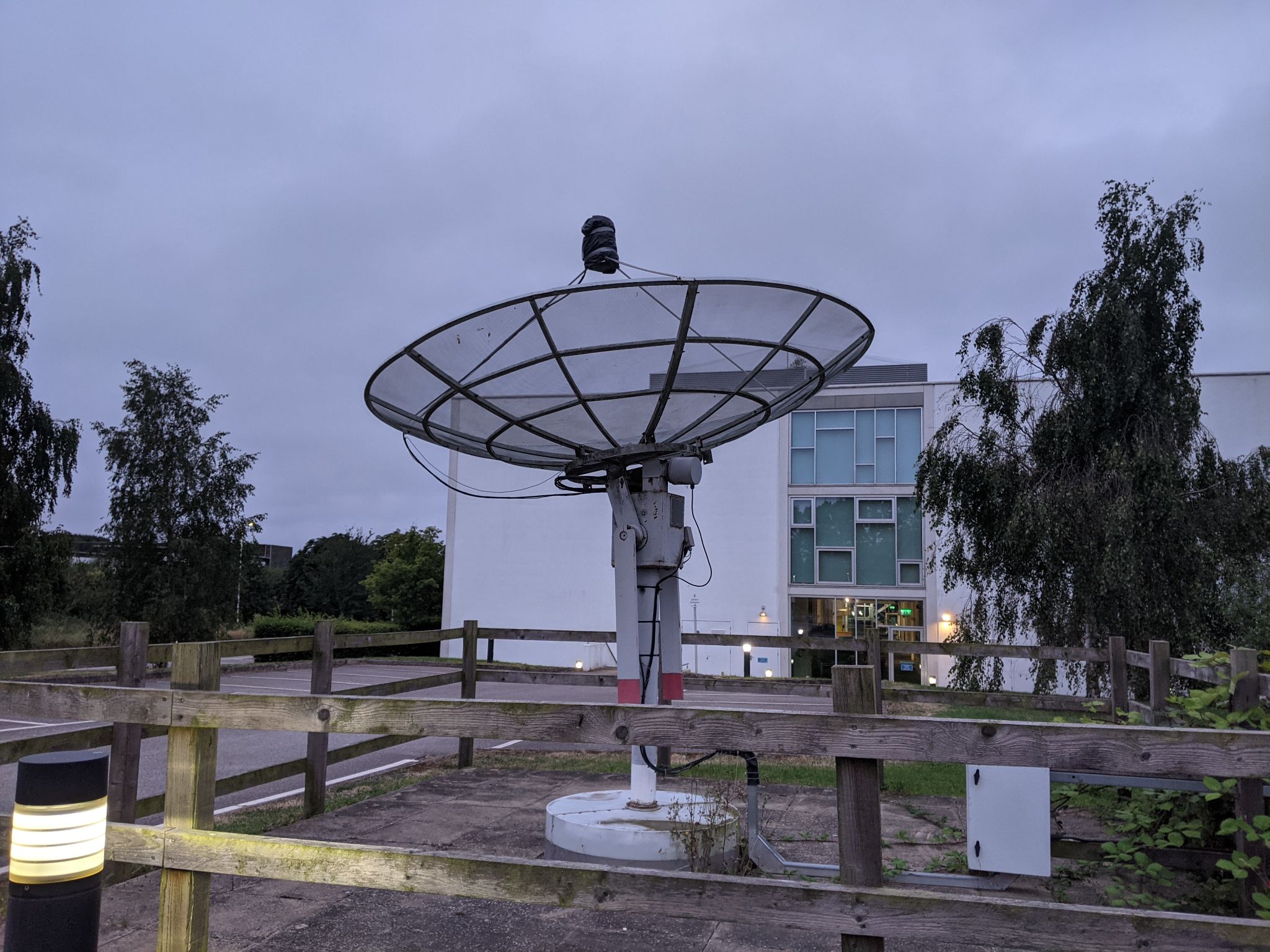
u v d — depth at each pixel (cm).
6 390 2123
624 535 540
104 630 2566
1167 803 458
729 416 583
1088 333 1254
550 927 401
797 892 240
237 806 700
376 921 407
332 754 645
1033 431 1314
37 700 316
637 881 249
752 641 824
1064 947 225
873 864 244
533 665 2862
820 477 2659
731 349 516
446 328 497
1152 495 1155
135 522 2578
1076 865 482
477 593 2953
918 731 241
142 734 474
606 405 537
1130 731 232
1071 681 1236
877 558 2591
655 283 469
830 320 526
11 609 2102
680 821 499
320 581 5191
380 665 2744
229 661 2661
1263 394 2384
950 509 1356
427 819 614
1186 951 220
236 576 2744
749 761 480
